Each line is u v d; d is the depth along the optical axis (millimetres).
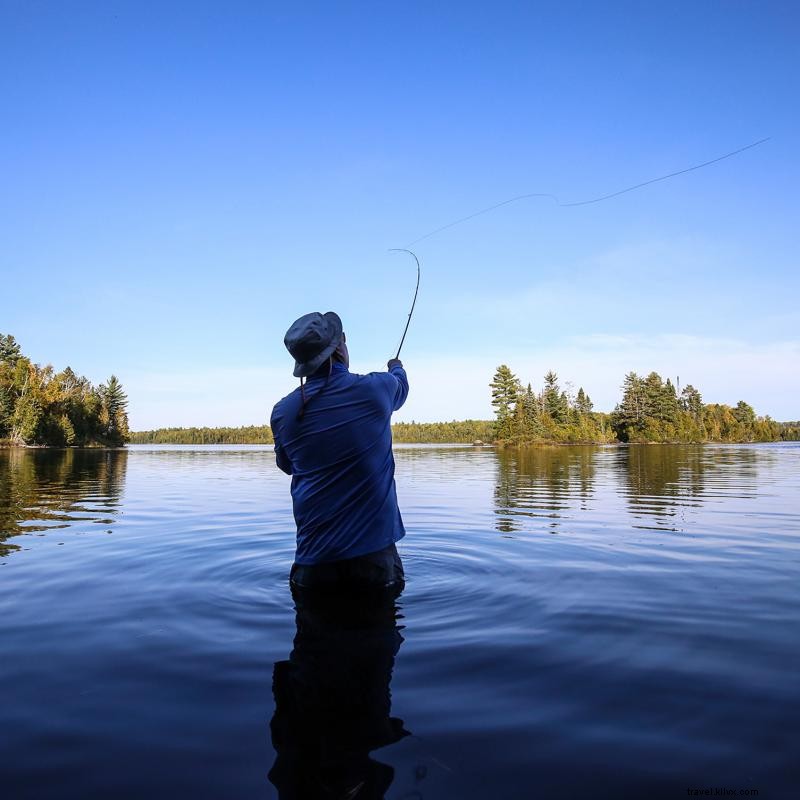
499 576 3770
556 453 34406
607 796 1459
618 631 2715
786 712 1911
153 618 2965
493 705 1970
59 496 9258
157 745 1738
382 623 2834
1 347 77750
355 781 1533
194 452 48906
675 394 80688
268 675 2242
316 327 3318
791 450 36469
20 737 1795
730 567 4059
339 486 3357
